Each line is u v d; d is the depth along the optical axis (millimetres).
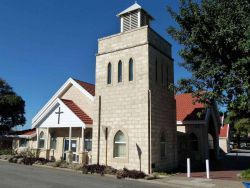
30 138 29984
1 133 35062
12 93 37781
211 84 17750
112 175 18266
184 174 19406
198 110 28562
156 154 20078
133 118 20344
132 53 21281
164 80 22453
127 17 23047
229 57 16859
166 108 22234
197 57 18406
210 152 31266
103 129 20547
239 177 17859
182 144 27750
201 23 17219
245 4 15828
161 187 14672
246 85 15148
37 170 19641
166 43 23688
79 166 20578
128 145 20234
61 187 13562
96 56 23188
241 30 15648
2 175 16688
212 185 15133
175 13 18219
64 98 27531
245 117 17266
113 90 21734
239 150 56062
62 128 26562
